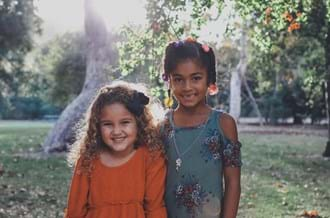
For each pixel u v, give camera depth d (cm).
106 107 335
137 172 339
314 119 4044
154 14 723
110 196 337
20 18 3228
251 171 1382
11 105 5031
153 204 341
